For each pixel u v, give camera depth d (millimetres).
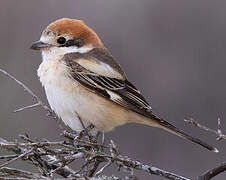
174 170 13516
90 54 10125
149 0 15406
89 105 9820
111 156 8203
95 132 10312
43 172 8141
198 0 15383
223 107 14195
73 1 15320
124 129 13828
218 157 13625
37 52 14578
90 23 15242
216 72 14625
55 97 9867
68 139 8906
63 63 9883
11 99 13930
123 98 9977
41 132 13625
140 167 8312
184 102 14344
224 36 15047
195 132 13992
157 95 14477
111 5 15352
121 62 14852
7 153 12164
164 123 9883
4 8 15023
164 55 14898
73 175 8250
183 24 15227
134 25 15219
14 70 14352
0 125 13641
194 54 14883
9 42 14750
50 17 15133
